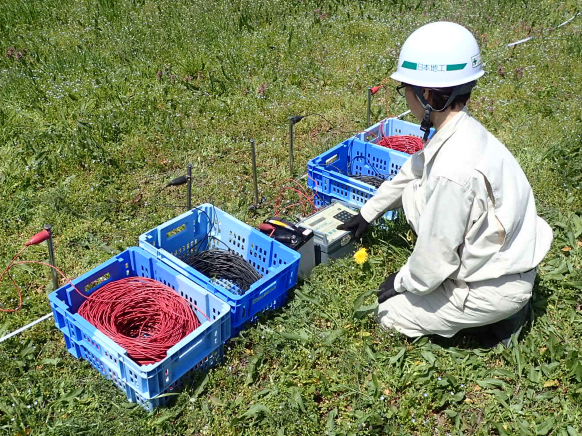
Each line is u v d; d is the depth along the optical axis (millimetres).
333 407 3287
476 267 3170
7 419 3156
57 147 5652
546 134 6184
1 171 5250
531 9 9992
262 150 5898
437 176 2982
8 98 6527
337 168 5082
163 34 8344
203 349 3354
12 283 4066
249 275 4074
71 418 3121
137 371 3008
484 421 3201
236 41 8328
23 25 8617
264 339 3594
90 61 7469
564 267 4172
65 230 4645
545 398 3309
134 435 3061
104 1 9289
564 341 3688
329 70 7672
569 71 7676
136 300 3654
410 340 3668
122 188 5262
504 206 3053
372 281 4027
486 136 3104
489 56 8078
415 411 3203
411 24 9203
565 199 5039
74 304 3586
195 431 3139
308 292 3928
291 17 9281
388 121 5691
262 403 3246
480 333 3664
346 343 3611
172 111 6410
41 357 3570
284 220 4129
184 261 4211
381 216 4406
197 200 5141
